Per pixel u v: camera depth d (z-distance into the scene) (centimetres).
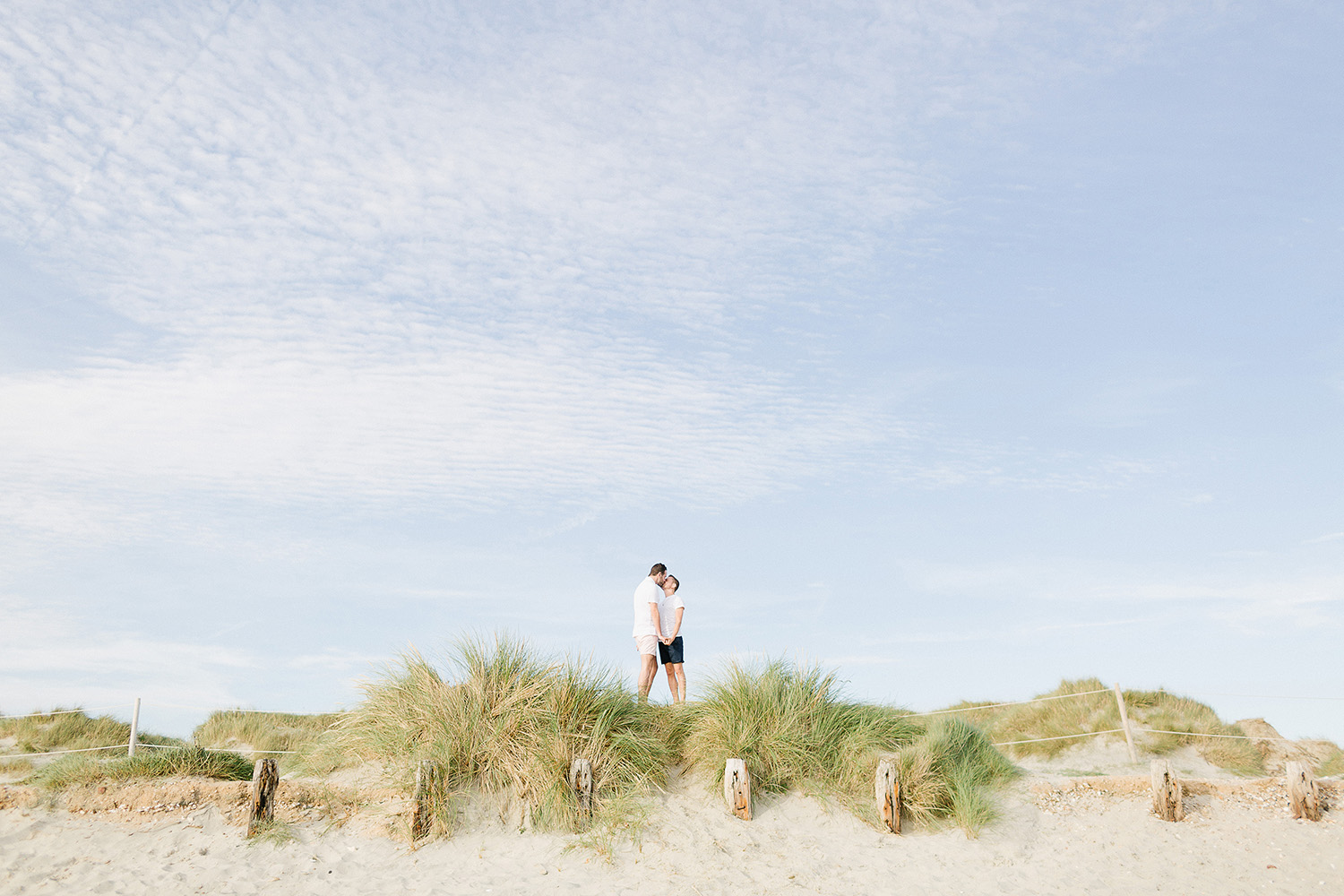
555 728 851
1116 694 1385
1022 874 783
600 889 693
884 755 920
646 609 1045
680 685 1052
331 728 946
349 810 809
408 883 696
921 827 859
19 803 819
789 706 926
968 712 1545
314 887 688
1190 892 759
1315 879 791
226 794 833
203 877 698
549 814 793
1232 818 934
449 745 830
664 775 874
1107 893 752
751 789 850
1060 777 1032
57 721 1295
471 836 773
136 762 887
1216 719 1379
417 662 916
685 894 687
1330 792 1008
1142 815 932
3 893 666
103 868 713
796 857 767
